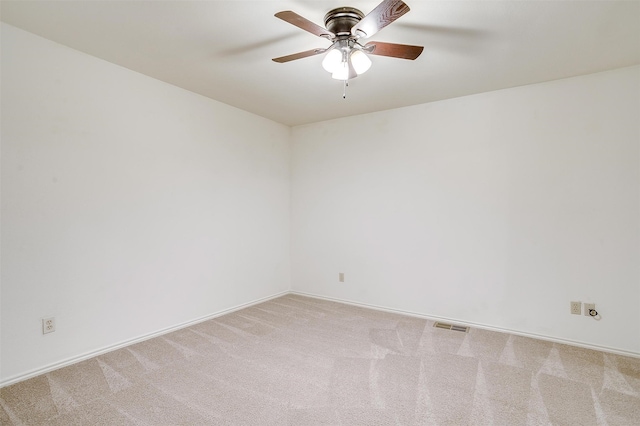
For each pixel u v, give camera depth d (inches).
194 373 92.8
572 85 114.0
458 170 134.2
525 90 121.5
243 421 72.0
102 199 104.0
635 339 105.7
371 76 112.9
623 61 102.2
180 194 126.7
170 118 122.7
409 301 145.3
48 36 89.9
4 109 84.7
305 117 163.9
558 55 97.8
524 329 122.0
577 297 113.5
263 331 125.0
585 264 112.4
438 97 134.1
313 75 112.9
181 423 71.1
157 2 73.4
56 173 94.0
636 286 105.7
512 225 124.2
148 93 115.6
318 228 171.9
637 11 75.6
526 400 79.7
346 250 162.7
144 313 115.5
